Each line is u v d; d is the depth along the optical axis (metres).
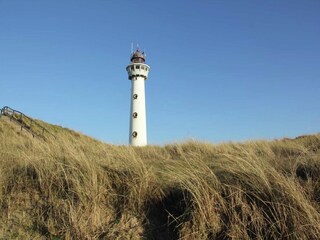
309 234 4.27
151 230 5.07
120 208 5.41
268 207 4.69
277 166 5.94
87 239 4.89
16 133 18.47
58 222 5.23
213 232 4.63
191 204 4.97
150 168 6.07
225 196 4.99
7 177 6.07
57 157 6.77
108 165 6.22
